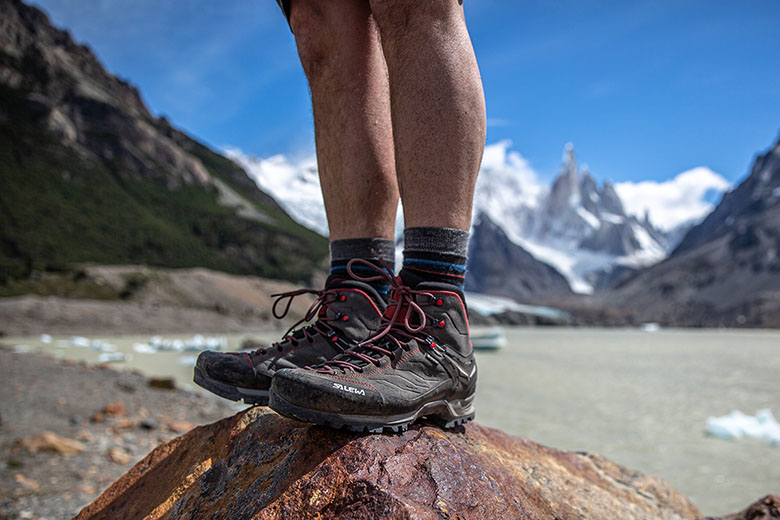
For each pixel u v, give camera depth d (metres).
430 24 1.26
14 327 52.00
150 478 1.66
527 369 36.06
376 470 1.12
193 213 128.62
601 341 87.00
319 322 1.54
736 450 13.84
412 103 1.25
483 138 1.30
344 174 1.52
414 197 1.29
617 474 2.22
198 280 87.25
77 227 100.38
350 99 1.52
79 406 9.26
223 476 1.38
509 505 1.25
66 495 4.30
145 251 103.44
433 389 1.30
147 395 12.07
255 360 1.49
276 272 113.25
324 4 1.55
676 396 24.44
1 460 5.15
